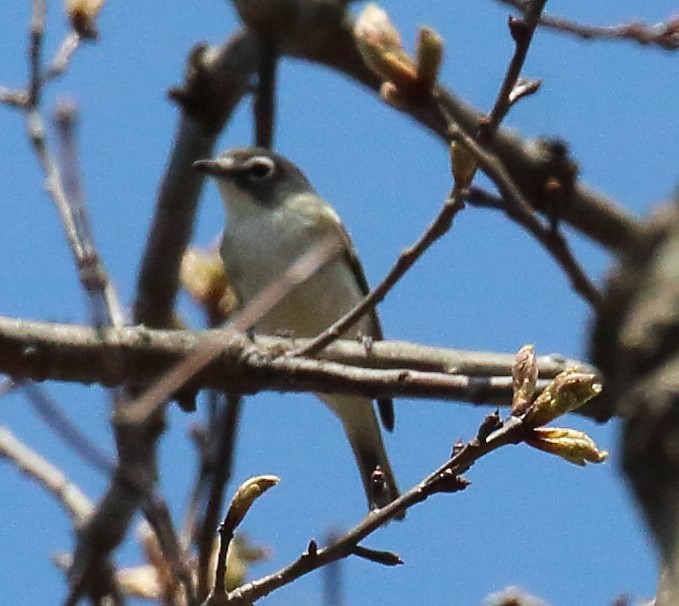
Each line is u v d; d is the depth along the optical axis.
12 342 7.89
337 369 8.40
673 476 3.02
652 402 3.07
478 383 8.43
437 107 7.27
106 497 8.97
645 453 3.07
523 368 6.59
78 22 8.26
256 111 9.27
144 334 8.10
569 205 10.84
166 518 5.88
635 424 3.09
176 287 10.92
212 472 6.47
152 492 5.79
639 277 3.26
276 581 6.45
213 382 8.25
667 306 3.15
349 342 9.71
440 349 9.65
